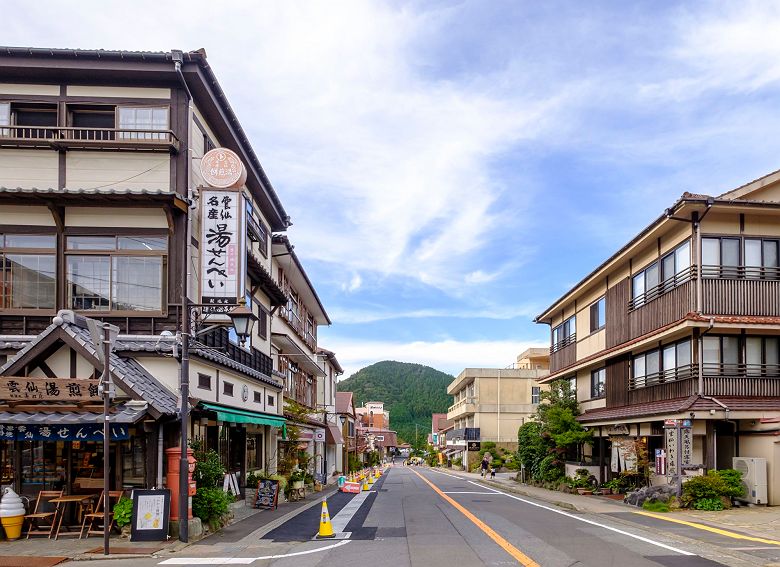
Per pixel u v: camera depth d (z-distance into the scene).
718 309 18.22
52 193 13.88
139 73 14.85
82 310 14.37
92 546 11.16
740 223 18.88
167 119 15.04
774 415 17.44
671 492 17.67
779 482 17.25
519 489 27.50
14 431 11.93
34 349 12.25
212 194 14.56
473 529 13.83
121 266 14.57
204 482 13.37
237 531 13.43
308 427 30.20
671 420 18.53
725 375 18.53
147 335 14.23
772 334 18.97
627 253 22.66
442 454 80.62
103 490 11.95
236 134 17.78
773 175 19.05
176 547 11.16
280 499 21.12
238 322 13.29
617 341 24.33
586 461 28.00
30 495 12.70
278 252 24.20
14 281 14.45
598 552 10.73
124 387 11.95
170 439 12.89
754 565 9.56
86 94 15.01
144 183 14.74
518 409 54.75
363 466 58.34
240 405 17.69
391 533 13.26
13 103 14.90
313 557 10.43
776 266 18.86
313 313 35.28
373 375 181.25
